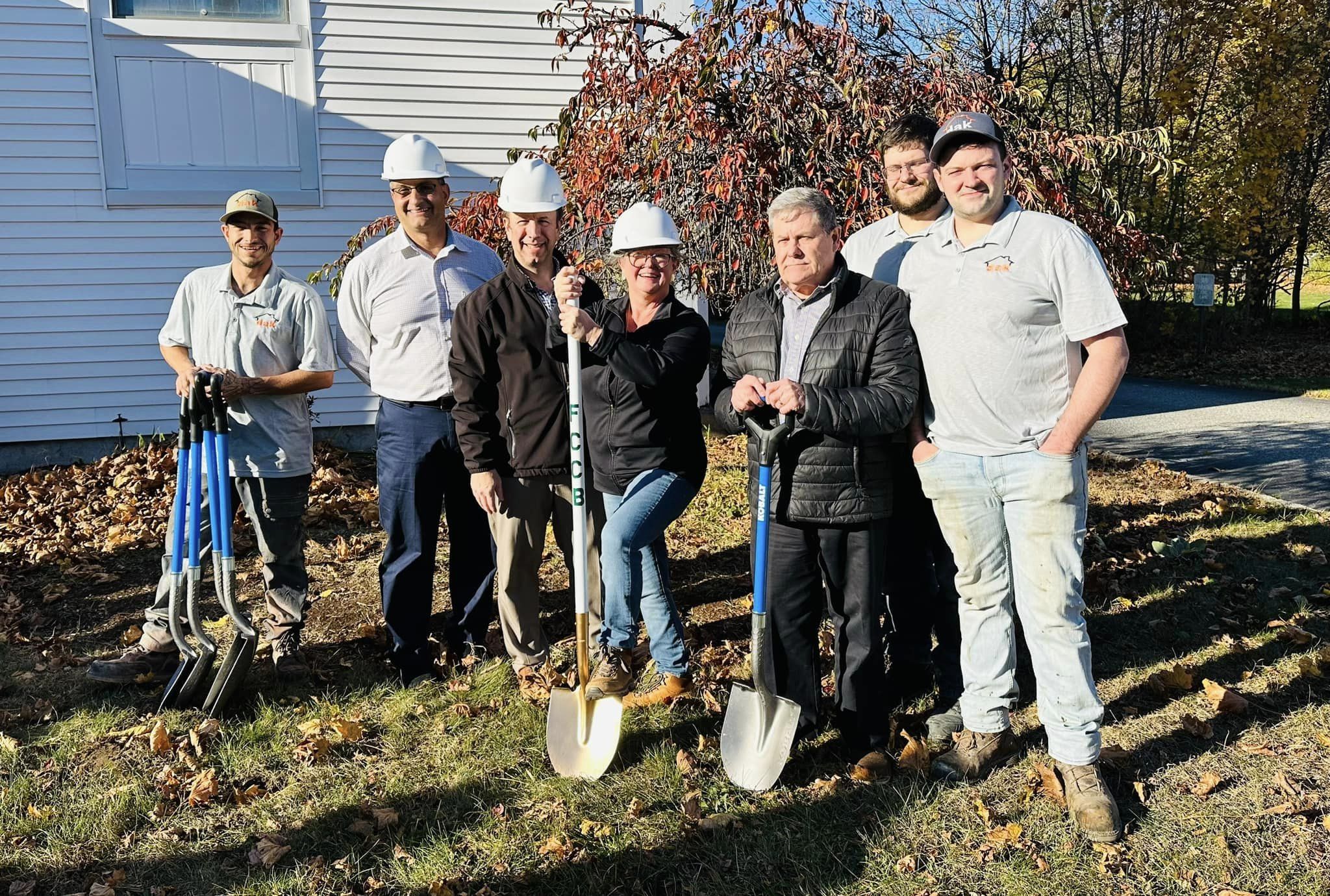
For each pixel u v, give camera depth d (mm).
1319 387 12133
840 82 5457
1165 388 12758
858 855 2850
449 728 3561
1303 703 3662
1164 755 3328
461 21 7945
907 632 3619
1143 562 5211
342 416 8211
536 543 3732
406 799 3131
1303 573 5062
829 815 3020
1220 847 2826
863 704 3164
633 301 3387
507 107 8164
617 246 3248
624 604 3312
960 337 2865
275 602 3898
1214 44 14492
